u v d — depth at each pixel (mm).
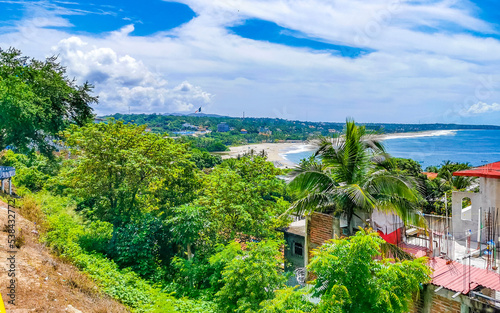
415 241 12922
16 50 29000
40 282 9758
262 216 22750
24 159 33750
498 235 11859
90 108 35219
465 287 8898
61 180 24391
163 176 24766
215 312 13883
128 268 17719
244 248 20750
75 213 22547
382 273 7941
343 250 8102
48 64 32438
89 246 19078
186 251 23312
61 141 30766
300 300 8734
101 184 23391
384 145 12562
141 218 22812
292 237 21094
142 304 12945
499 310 8102
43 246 13398
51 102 29312
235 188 23062
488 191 12500
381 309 7547
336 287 7480
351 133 12125
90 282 12320
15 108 23297
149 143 25141
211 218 21703
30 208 17422
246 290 12484
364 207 11508
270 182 24828
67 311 8766
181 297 17156
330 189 12023
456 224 13359
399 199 11594
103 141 22766
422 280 8227
